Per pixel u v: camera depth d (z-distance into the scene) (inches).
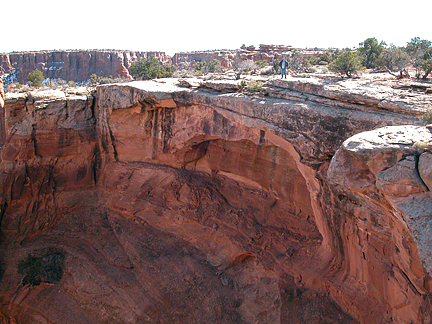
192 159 654.5
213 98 525.0
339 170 247.8
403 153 213.9
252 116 464.8
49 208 738.2
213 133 547.8
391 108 343.9
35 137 706.8
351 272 418.3
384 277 356.2
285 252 517.0
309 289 467.5
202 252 593.0
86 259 649.6
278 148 522.9
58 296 614.5
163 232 643.5
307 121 396.2
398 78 521.0
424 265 182.7
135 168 719.1
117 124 709.9
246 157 582.6
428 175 200.4
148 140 689.6
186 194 636.1
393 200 215.2
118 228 683.4
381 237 349.7
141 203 679.7
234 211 599.8
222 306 514.6
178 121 612.4
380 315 377.7
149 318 541.6
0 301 632.4
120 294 579.8
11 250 692.7
